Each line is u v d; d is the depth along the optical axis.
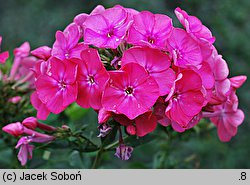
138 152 0.58
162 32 0.37
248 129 0.68
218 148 0.62
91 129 0.49
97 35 0.37
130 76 0.35
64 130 0.40
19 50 0.47
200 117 0.38
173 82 0.35
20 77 0.47
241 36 0.72
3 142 0.46
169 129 0.44
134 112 0.35
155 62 0.36
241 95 0.69
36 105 0.39
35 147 0.41
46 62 0.38
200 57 0.37
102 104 0.35
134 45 0.36
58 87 0.37
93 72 0.36
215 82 0.38
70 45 0.38
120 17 0.37
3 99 0.45
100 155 0.42
